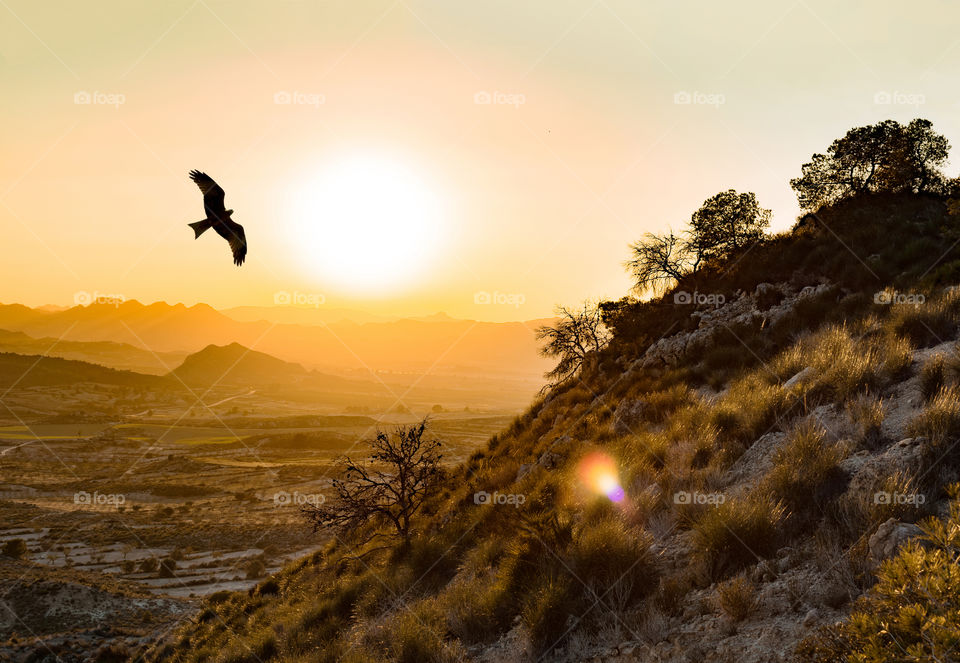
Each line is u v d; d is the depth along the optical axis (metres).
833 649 5.44
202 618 32.09
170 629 53.50
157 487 189.38
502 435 31.58
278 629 18.02
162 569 99.62
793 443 10.27
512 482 22.08
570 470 15.74
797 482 9.04
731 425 13.29
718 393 17.83
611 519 10.80
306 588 23.19
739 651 6.42
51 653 50.09
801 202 34.44
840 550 7.41
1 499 175.38
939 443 8.32
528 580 10.35
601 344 34.50
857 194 30.22
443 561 15.38
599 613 8.62
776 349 19.14
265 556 112.69
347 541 27.36
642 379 23.38
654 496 11.45
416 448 23.00
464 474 27.16
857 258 22.50
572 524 11.49
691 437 13.65
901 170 29.81
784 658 5.94
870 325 15.65
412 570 15.48
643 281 34.03
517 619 10.02
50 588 68.25
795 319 20.05
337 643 12.70
